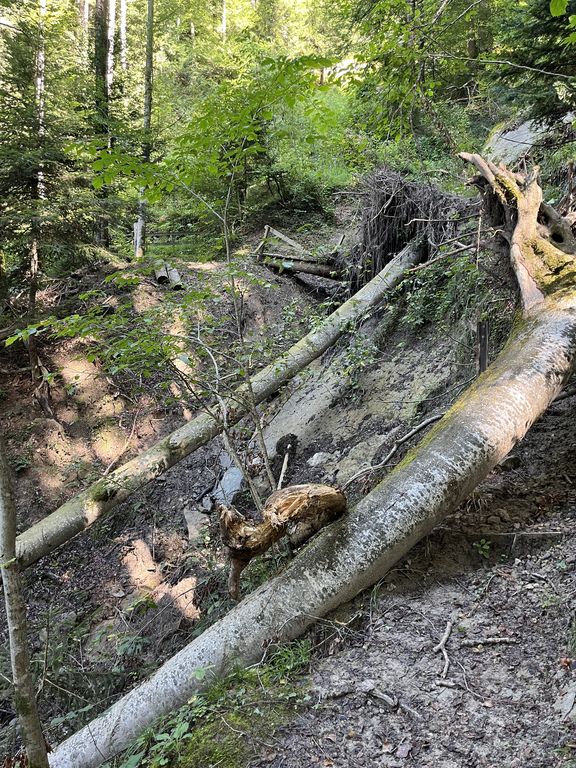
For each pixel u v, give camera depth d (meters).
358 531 3.81
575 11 5.30
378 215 8.78
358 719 2.84
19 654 2.31
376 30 6.57
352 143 9.20
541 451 4.70
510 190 5.28
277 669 3.38
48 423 8.72
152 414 9.14
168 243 11.55
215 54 18.36
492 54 6.85
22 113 8.27
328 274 10.51
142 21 20.64
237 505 7.00
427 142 9.88
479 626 3.31
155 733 3.27
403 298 8.22
